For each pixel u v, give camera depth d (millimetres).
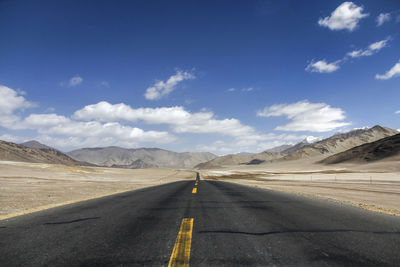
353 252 4301
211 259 3941
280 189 21281
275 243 4809
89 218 7406
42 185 21578
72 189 18906
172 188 21875
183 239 5078
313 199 12750
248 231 5750
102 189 20047
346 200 13398
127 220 7094
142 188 22375
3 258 4027
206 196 14062
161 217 7531
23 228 6137
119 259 3957
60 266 3682
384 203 12625
